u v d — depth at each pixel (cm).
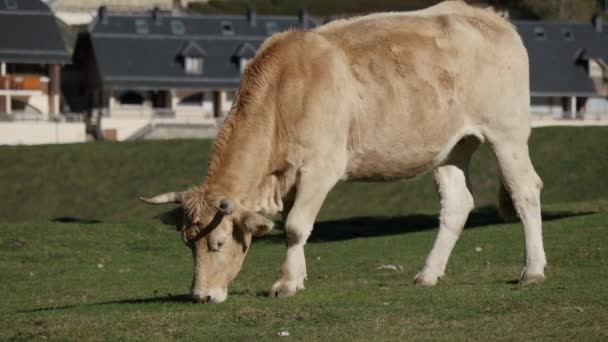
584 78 9988
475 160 5559
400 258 2445
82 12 13112
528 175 1567
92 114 9450
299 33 1477
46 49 9150
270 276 2200
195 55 9694
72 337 1234
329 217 4938
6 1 9325
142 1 13312
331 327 1244
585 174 5494
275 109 1430
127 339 1216
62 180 5553
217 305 1390
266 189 1432
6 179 5566
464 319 1273
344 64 1464
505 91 1555
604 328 1183
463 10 1590
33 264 2741
